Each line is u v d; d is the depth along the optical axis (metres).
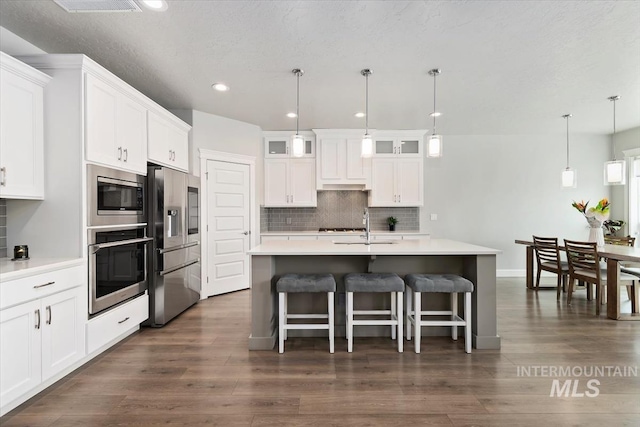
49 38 2.59
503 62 3.02
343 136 5.46
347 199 5.92
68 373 2.35
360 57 2.92
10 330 1.86
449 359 2.59
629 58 2.94
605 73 3.27
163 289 3.35
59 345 2.19
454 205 5.87
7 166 2.12
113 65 3.07
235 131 4.91
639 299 3.68
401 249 2.83
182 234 3.73
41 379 2.05
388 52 2.83
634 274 3.69
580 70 3.19
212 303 4.25
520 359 2.58
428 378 2.28
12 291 1.86
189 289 3.92
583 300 4.29
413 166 5.52
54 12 2.26
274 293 3.07
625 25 2.42
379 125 5.20
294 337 3.12
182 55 2.88
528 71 3.21
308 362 2.54
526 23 2.39
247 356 2.66
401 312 2.74
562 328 3.25
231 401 2.01
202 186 4.47
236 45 2.71
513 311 3.81
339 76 3.32
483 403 1.98
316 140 5.47
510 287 5.02
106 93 2.66
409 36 2.57
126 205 2.96
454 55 2.88
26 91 2.26
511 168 5.83
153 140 3.39
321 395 2.07
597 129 5.43
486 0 2.13
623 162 3.75
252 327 2.81
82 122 2.41
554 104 4.19
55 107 2.42
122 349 2.79
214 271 4.63
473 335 2.87
